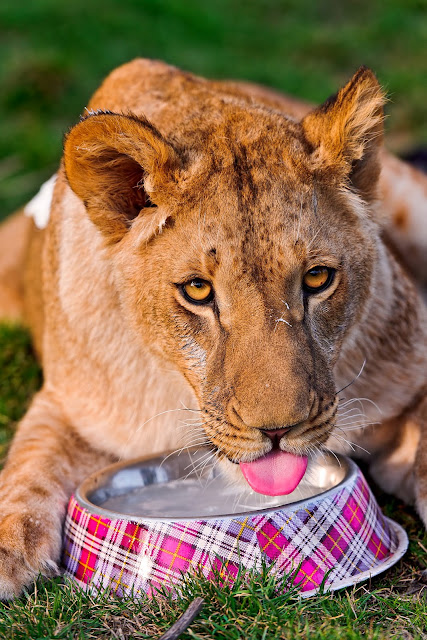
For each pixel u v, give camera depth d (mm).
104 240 3266
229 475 3064
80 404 3666
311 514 2801
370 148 3320
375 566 2900
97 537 2885
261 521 2746
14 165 7840
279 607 2609
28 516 3121
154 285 3098
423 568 3043
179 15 11328
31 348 4965
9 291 5395
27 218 5395
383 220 3494
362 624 2613
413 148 6445
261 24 11922
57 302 3730
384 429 3686
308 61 10867
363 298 3256
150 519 2795
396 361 3650
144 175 3104
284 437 2771
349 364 3473
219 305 2912
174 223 3035
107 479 3289
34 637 2600
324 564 2783
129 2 11328
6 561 2934
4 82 8977
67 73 9094
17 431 3781
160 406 3467
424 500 3322
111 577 2828
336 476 3211
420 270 5133
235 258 2859
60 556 3098
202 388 3002
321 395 2848
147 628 2615
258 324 2799
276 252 2857
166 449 3590
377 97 3178
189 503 3240
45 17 10641
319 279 2984
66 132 3145
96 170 3109
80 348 3590
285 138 3186
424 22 11648
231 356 2822
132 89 3936
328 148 3123
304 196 2984
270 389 2693
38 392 4266
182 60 10180
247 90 4926
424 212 5012
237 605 2623
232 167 3021
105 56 9930
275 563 2734
